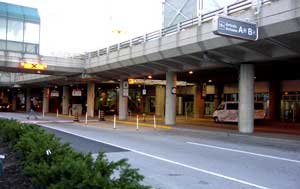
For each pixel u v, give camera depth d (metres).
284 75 38.31
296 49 21.14
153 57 31.56
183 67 33.12
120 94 45.88
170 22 43.69
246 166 11.96
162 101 60.44
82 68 44.94
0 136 12.69
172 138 22.02
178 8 42.22
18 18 49.41
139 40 33.50
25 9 50.75
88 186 4.94
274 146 18.66
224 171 10.99
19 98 92.81
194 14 39.22
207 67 30.55
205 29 24.09
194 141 20.39
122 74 43.50
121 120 42.53
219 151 15.92
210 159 13.42
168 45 28.59
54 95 70.88
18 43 49.31
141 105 71.00
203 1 37.69
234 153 15.31
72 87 69.88
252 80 26.56
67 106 64.69
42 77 58.38
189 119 48.91
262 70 33.94
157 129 30.20
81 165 5.45
